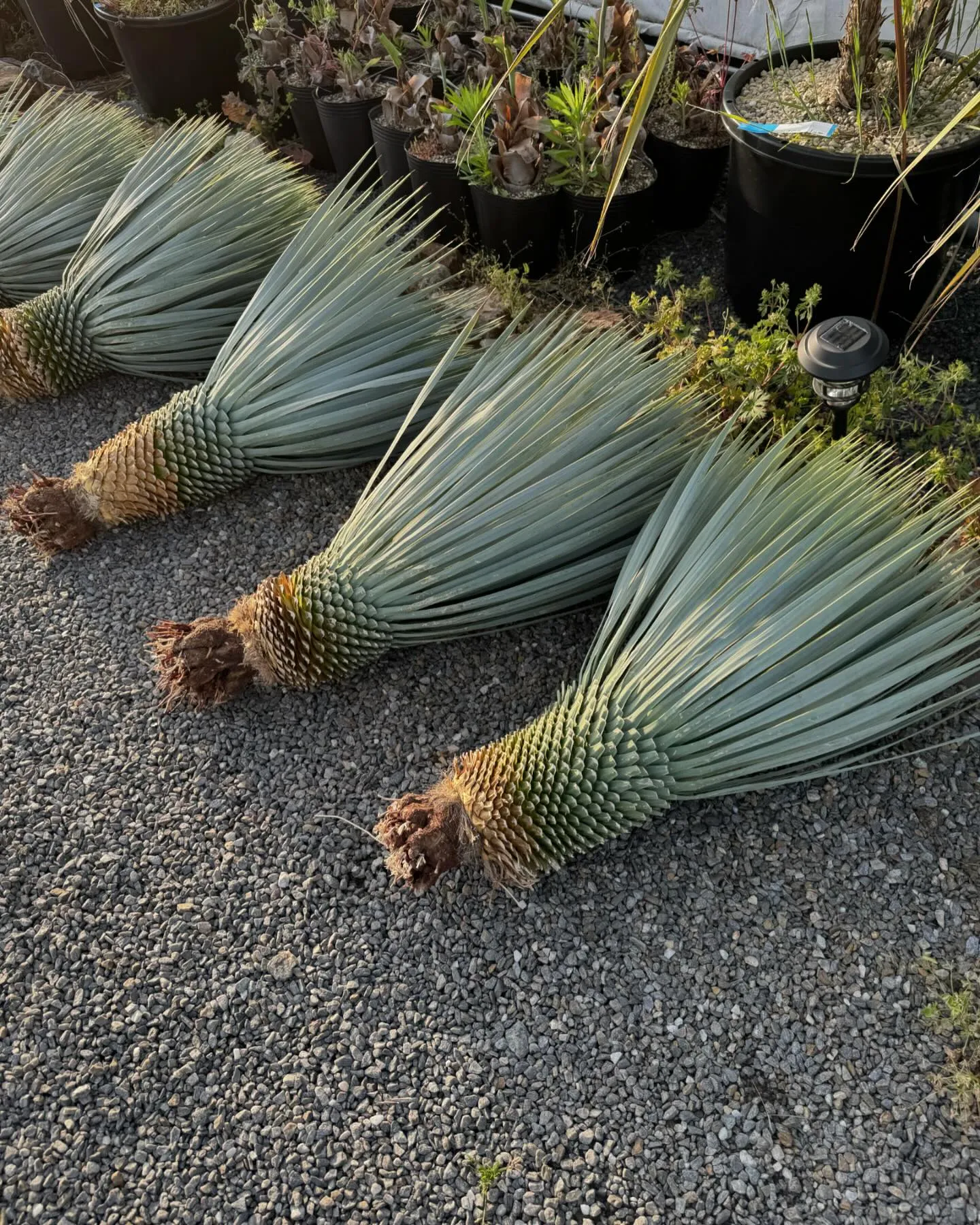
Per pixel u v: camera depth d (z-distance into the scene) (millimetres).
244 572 2961
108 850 2393
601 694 2234
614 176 1893
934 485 2730
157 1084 2031
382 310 3086
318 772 2490
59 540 3033
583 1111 1926
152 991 2158
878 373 2861
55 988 2178
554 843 2145
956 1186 1783
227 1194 1883
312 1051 2043
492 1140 1907
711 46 4309
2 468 3428
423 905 2236
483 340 3326
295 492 3176
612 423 2561
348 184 4582
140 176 3621
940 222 2986
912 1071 1918
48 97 4465
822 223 2990
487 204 3615
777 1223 1777
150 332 3480
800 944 2094
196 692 2604
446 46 4246
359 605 2496
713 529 2389
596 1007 2055
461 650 2701
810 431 2672
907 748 2348
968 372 2803
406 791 2426
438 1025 2061
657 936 2139
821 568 2277
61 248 3887
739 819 2289
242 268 3506
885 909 2121
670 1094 1937
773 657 2176
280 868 2332
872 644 2264
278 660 2543
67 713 2688
